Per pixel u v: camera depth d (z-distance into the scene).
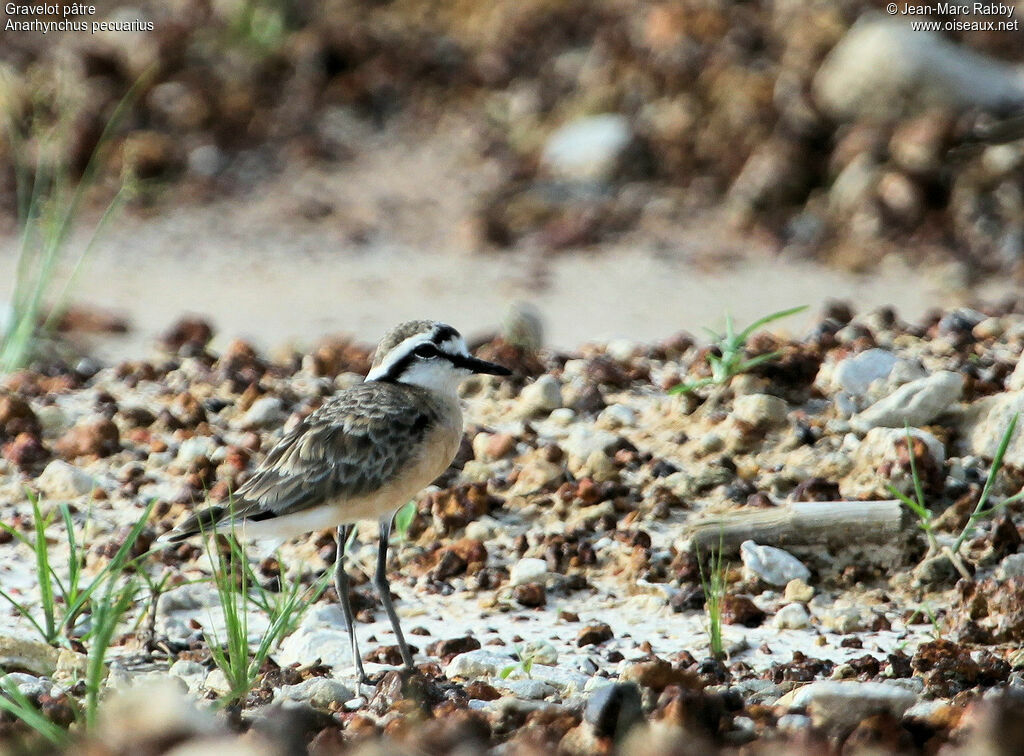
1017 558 9.59
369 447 9.02
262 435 12.38
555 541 10.41
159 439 12.32
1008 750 6.45
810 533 10.07
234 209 22.16
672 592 9.84
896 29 21.98
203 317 17.53
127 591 8.57
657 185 22.30
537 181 22.55
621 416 12.03
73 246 20.59
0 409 12.68
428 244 21.03
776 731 7.10
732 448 11.35
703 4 24.38
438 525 10.79
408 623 9.64
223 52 25.00
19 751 6.97
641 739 6.74
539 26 25.16
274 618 9.01
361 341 16.39
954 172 21.02
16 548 10.84
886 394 11.73
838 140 21.86
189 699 7.83
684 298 18.48
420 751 6.83
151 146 22.94
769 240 20.78
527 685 8.11
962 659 8.23
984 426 11.11
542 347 14.84
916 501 10.42
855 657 8.81
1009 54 23.61
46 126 22.78
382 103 24.55
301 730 7.10
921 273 19.67
